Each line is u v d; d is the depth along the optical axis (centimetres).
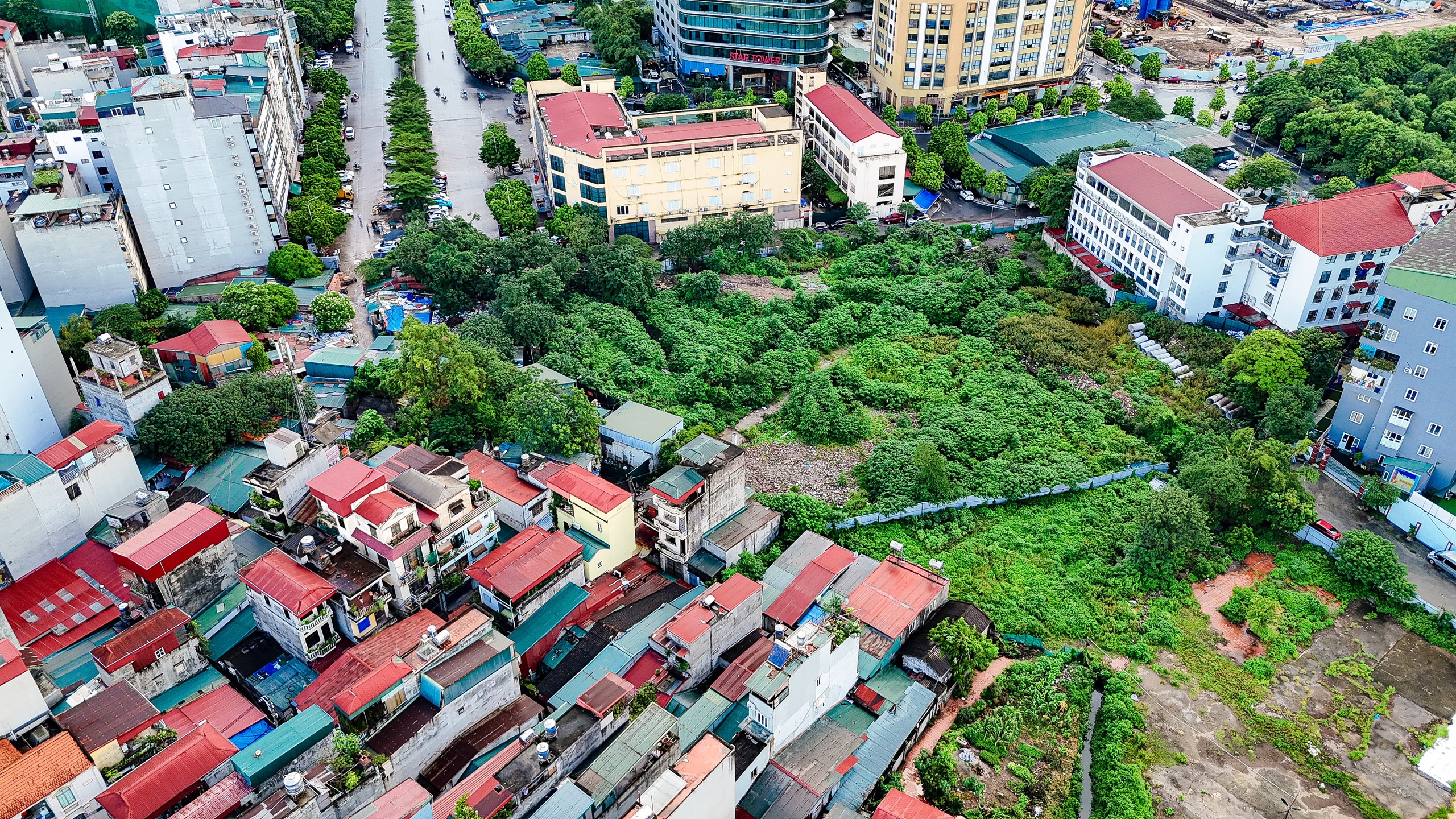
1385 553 11075
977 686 10131
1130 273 16438
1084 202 17462
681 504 10469
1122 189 16312
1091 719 9912
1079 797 9194
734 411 13788
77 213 14150
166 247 15700
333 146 19838
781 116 18575
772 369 14425
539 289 14962
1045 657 10288
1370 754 9525
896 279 16738
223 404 11581
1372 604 11081
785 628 9719
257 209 15938
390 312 14925
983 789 9050
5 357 10844
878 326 15625
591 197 17538
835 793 8769
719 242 17012
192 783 7481
